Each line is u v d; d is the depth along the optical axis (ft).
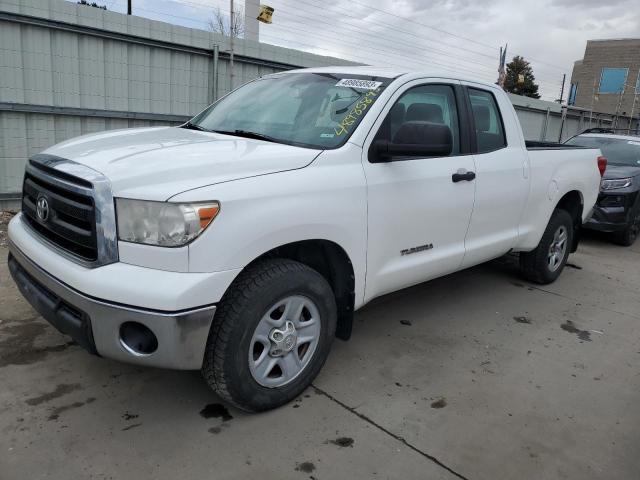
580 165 18.01
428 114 12.21
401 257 11.64
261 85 13.38
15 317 12.90
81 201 8.30
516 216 15.29
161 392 10.17
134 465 8.13
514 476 8.43
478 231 13.83
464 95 13.41
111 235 7.95
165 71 28.12
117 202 7.96
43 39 23.70
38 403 9.56
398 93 11.47
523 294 17.34
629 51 130.93
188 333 7.88
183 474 8.00
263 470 8.20
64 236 8.67
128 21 26.55
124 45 26.25
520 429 9.70
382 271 11.21
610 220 25.27
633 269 21.98
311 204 9.30
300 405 10.00
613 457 9.07
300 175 9.34
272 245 8.79
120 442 8.64
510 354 12.82
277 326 9.30
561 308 16.30
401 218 11.26
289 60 34.32
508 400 10.68
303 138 10.69
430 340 13.26
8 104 23.02
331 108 11.24
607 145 30.27
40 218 9.22
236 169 8.77
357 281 10.62
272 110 11.92
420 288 17.28
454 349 12.85
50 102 24.47
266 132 11.17
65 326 8.43
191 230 7.82
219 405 9.85
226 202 8.16
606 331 14.71
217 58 29.48
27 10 23.27
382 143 10.64
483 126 14.26
